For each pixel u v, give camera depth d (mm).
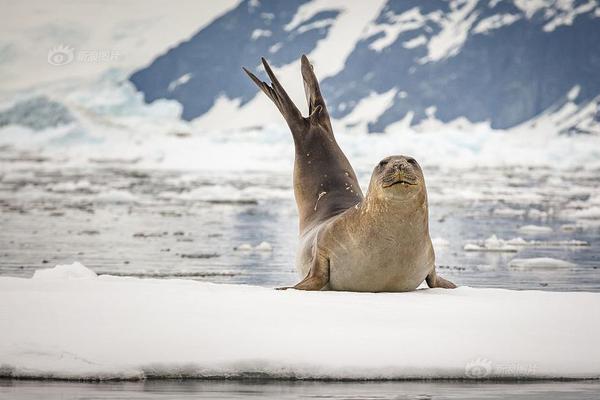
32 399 18500
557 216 94500
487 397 19078
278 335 22328
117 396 18828
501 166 192375
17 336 22031
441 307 26125
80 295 26875
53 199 112688
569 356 21750
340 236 31484
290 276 45062
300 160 39812
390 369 20672
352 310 25250
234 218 89000
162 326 22938
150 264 50938
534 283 43094
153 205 105375
